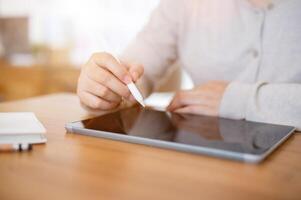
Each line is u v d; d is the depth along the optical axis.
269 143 0.46
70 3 2.80
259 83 0.67
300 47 0.80
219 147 0.43
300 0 0.80
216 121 0.60
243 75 0.85
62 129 0.55
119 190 0.32
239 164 0.40
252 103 0.63
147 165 0.39
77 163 0.39
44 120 0.63
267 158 0.42
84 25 2.76
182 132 0.51
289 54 0.80
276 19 0.82
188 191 0.32
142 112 0.68
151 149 0.45
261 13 0.83
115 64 0.64
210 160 0.41
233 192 0.32
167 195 0.31
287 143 0.50
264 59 0.83
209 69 0.93
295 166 0.40
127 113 0.66
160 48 1.00
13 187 0.33
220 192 0.32
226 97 0.65
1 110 0.73
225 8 0.91
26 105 0.80
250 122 0.61
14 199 0.30
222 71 0.91
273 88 0.65
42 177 0.35
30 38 2.64
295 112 0.60
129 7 2.61
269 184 0.34
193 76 0.98
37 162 0.39
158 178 0.35
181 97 0.71
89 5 2.74
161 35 1.00
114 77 0.66
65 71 2.32
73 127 0.52
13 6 3.01
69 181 0.34
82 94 0.69
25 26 2.52
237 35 0.88
